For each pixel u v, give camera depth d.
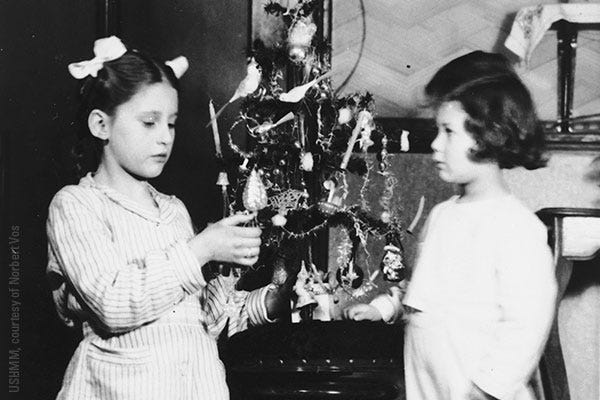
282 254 2.74
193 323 2.24
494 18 4.13
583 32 4.12
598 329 3.41
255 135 3.02
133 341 2.15
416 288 2.46
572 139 3.80
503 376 2.25
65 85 3.34
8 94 3.27
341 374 2.40
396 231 2.76
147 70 2.29
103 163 2.32
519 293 2.30
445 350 2.35
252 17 3.65
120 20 3.50
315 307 2.71
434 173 3.70
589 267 3.41
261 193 2.50
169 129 2.31
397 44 4.08
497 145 2.48
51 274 2.28
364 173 2.85
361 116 2.73
